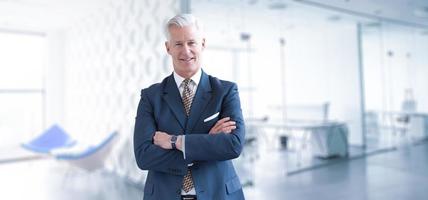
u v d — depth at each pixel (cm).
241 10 517
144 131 129
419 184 437
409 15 658
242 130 128
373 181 456
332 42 670
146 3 443
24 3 525
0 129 732
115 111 523
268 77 588
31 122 746
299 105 637
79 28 654
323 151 604
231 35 523
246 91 549
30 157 663
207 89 134
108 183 480
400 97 749
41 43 746
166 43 130
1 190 447
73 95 684
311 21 639
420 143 775
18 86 738
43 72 742
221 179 129
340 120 666
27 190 447
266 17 566
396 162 580
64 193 432
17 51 734
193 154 119
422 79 784
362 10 601
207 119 128
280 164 565
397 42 758
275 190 423
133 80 473
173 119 129
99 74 574
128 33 486
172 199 123
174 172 124
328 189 422
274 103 595
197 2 435
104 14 557
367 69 700
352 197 387
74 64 680
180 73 133
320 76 657
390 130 732
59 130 602
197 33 127
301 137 630
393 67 746
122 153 506
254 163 542
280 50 603
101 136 566
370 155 648
